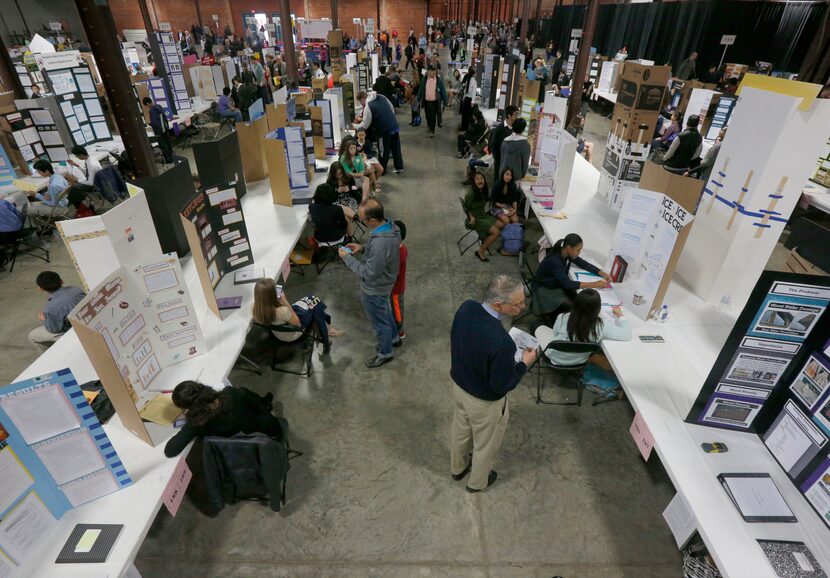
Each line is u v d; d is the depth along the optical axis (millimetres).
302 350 4227
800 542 1928
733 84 9219
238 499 2896
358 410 3600
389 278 3596
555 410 3609
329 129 7105
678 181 3830
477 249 6039
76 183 6121
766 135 2963
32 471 1824
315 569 2543
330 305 4883
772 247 3191
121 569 1847
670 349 3074
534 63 13633
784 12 12172
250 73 13547
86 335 1983
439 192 7848
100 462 1996
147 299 2572
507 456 3227
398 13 31281
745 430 2430
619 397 3689
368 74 12609
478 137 8922
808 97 2717
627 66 4961
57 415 1785
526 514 2842
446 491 2977
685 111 8695
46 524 1921
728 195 3312
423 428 3449
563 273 3895
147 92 9984
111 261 2932
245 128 5801
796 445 2133
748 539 1938
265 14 28609
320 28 17031
